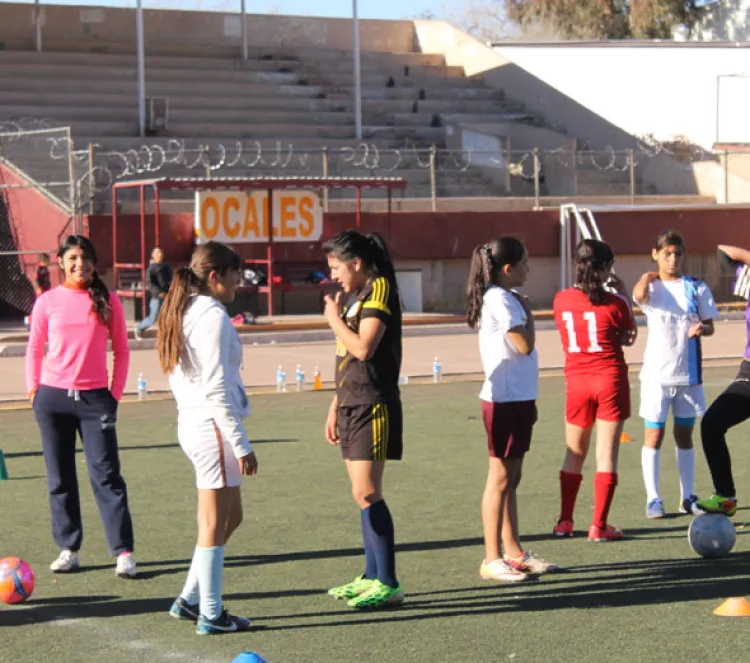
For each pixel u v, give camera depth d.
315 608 7.30
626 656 6.36
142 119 34.72
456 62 44.31
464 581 7.84
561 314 8.83
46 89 36.78
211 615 6.81
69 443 8.12
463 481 11.10
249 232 28.19
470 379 18.89
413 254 31.12
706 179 36.03
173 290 6.77
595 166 36.91
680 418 9.63
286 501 10.30
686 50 37.47
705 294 9.52
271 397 16.97
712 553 8.34
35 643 6.68
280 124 36.84
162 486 10.91
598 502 8.77
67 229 28.03
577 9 53.66
